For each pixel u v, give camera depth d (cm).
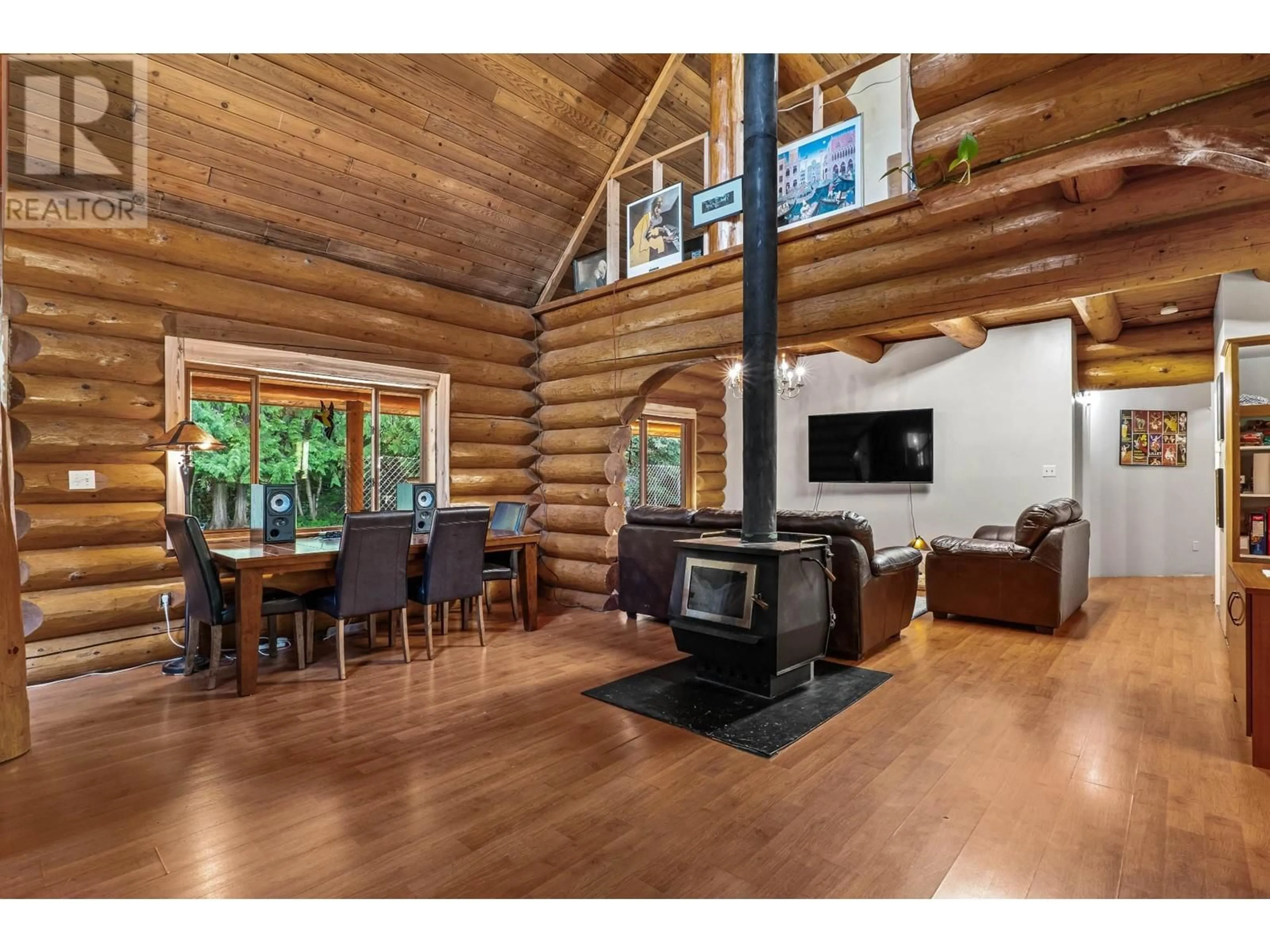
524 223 545
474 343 552
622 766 247
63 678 352
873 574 389
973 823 206
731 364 611
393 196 467
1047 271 328
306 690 336
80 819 211
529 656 397
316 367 459
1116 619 489
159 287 385
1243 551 389
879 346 697
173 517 338
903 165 405
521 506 500
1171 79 198
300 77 384
